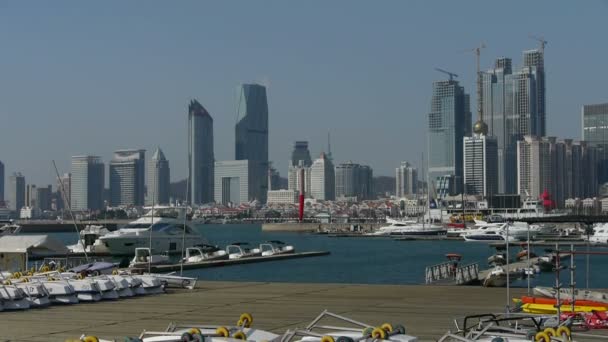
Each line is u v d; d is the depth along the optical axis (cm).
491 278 5819
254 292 3762
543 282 6806
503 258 9181
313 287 3988
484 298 3388
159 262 8362
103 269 4969
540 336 1556
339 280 7819
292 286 4053
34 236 5050
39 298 3170
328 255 12594
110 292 3447
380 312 2931
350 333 1616
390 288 3878
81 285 3350
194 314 2936
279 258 10912
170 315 2909
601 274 8556
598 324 2456
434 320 2688
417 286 3981
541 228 19612
